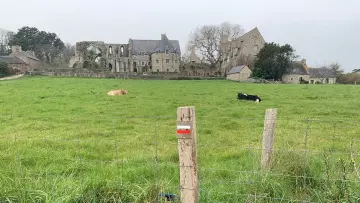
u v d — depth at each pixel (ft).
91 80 160.86
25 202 15.05
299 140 33.60
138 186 16.30
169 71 310.04
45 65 329.11
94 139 35.24
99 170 21.81
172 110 60.29
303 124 44.21
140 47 319.88
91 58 296.71
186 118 13.93
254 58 295.69
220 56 339.57
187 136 13.93
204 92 101.96
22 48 366.84
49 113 54.80
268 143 19.35
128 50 318.04
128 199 15.81
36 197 15.25
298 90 109.29
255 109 62.18
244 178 18.20
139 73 255.09
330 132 38.75
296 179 17.08
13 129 40.83
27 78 184.34
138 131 40.47
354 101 72.69
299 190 16.94
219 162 25.09
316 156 21.52
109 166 22.79
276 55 245.45
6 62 245.65
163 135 37.55
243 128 42.42
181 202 14.52
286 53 247.29
